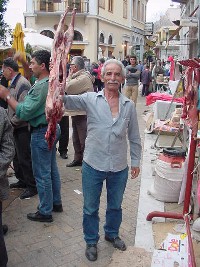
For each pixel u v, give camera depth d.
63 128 6.59
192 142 3.87
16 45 6.99
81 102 3.25
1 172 2.85
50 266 3.39
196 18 11.04
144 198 4.88
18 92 4.56
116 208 3.56
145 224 4.16
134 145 3.51
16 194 4.99
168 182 4.69
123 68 3.21
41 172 4.05
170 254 3.02
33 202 4.75
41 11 27.31
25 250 3.64
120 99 3.27
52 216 4.36
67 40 2.96
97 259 3.50
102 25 29.44
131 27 36.81
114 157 3.29
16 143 4.75
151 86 18.34
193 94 3.80
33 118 3.86
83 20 27.75
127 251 3.57
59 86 2.91
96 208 3.47
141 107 14.12
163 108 8.11
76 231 4.03
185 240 3.17
